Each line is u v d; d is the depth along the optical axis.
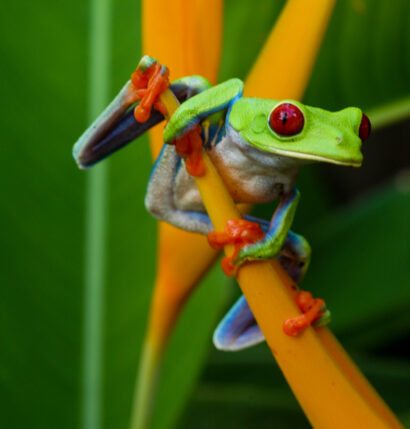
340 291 0.45
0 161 0.33
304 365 0.26
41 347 0.34
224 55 0.36
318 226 0.51
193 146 0.26
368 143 0.71
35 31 0.34
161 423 0.36
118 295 0.34
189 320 0.36
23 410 0.34
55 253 0.34
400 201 0.47
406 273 0.44
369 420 0.26
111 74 0.34
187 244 0.31
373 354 0.49
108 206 0.34
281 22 0.30
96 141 0.27
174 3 0.29
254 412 0.43
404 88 0.38
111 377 0.34
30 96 0.34
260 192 0.28
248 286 0.26
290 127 0.26
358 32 0.37
